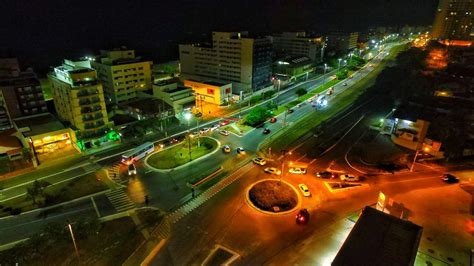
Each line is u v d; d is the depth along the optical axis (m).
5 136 79.62
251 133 88.88
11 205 56.72
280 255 43.97
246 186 61.19
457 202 55.97
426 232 48.50
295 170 65.62
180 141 83.56
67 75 79.88
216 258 43.38
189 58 146.88
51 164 71.69
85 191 60.59
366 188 60.03
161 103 103.69
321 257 43.66
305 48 198.62
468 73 129.25
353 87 141.00
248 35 137.25
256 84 132.00
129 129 84.69
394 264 33.84
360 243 36.78
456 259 43.44
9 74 92.88
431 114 88.75
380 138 84.31
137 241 46.72
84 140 79.50
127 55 117.50
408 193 58.50
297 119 100.25
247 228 49.34
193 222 50.97
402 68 153.12
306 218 50.09
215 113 108.06
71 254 43.81
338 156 73.88
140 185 62.38
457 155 71.31
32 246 43.25
